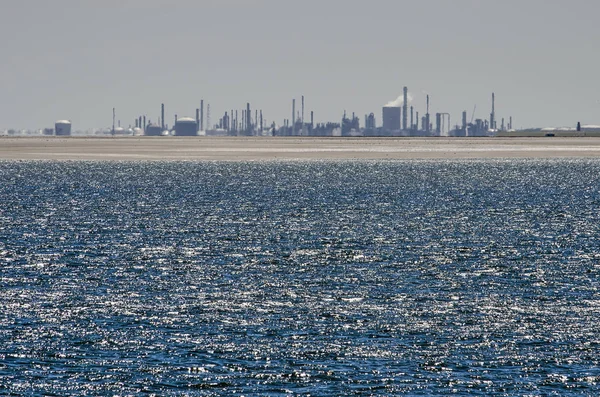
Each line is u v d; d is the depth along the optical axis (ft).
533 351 526.98
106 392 460.55
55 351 523.70
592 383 475.72
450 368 497.46
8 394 456.86
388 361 508.94
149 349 528.63
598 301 654.94
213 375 485.56
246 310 626.64
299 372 490.08
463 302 652.89
